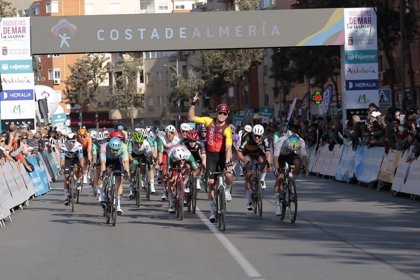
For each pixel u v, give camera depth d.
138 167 19.33
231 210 17.50
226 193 14.48
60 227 15.09
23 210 19.02
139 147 19.42
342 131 31.64
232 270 9.65
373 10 31.12
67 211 18.55
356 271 9.45
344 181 26.27
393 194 20.77
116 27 29.73
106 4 105.81
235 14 29.98
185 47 29.89
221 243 12.16
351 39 31.14
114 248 11.88
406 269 9.55
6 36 30.23
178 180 16.28
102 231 14.21
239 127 42.16
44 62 99.56
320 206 18.05
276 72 54.12
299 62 45.75
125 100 92.12
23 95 30.62
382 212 16.53
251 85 79.19
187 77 90.81
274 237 12.79
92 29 29.78
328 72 45.62
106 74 93.56
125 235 13.51
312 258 10.50
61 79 98.88
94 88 88.38
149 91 102.75
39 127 35.56
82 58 89.44
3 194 16.53
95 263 10.49
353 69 31.39
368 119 25.69
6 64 30.34
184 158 16.39
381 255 10.70
